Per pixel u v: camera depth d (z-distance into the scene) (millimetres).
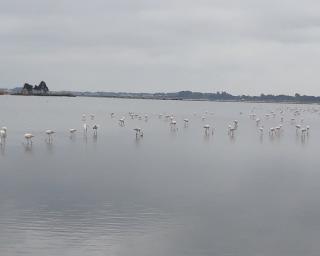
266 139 93562
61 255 28312
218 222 34906
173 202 39969
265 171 55438
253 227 34000
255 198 42000
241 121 151750
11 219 34531
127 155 65812
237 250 29719
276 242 31203
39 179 47844
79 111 196000
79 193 42312
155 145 78625
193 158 64500
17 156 62594
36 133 92125
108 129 107062
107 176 50094
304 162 63000
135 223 34188
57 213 36156
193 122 142000
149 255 28719
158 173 52469
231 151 73250
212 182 48344
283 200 41531
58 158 61562
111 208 37750
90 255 28453
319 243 31188
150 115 176500
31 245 29703
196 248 29859
